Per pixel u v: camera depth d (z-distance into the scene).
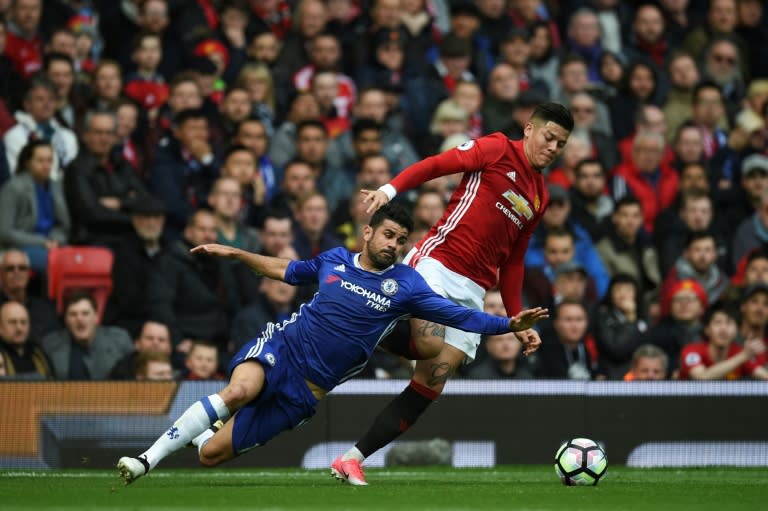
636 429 36.84
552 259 44.34
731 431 37.25
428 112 51.94
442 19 59.12
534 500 22.30
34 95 42.94
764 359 42.53
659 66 59.94
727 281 46.84
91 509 19.69
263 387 24.52
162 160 45.25
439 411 36.00
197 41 50.91
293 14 55.94
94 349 37.72
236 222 42.75
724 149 53.22
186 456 34.44
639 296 42.91
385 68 53.19
